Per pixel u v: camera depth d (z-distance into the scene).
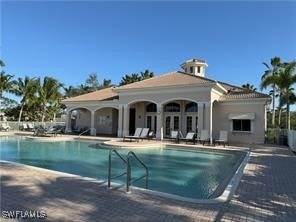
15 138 30.73
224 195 7.57
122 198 7.12
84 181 8.84
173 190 10.09
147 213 6.10
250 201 7.21
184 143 24.64
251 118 26.56
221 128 28.23
